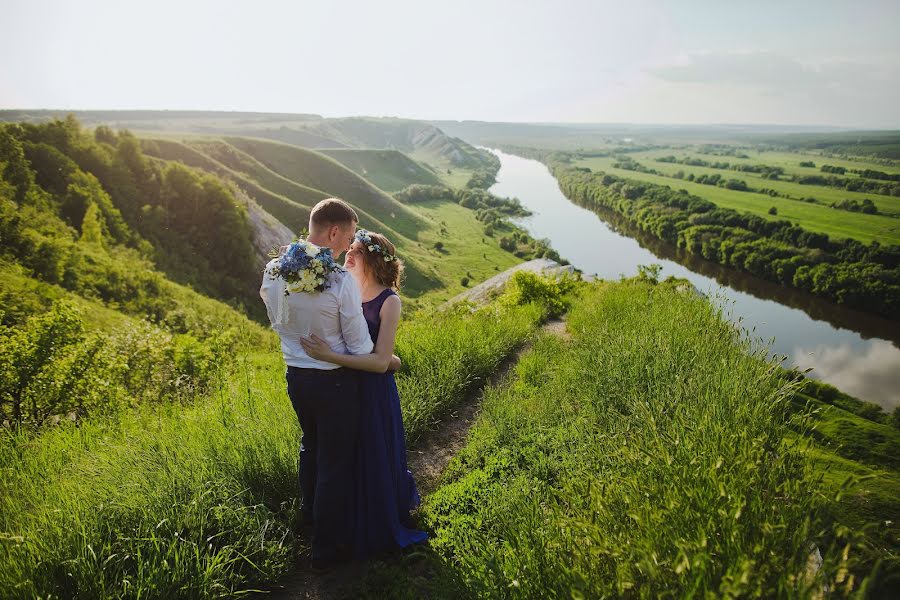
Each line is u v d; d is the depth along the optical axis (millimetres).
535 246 120062
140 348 8961
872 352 56781
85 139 70188
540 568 2223
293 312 2518
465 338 6660
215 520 2904
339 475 2801
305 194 125312
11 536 2418
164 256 64562
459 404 5516
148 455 3387
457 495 3486
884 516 2461
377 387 2922
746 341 4492
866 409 23016
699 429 2756
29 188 58062
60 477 3336
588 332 7031
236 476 3346
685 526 2074
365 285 2844
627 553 1983
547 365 6129
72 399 6895
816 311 72312
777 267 84938
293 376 2678
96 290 42031
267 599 2711
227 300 65312
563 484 2934
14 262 39125
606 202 175875
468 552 2705
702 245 105000
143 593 2328
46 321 7504
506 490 3252
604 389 4578
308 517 3178
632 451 2801
